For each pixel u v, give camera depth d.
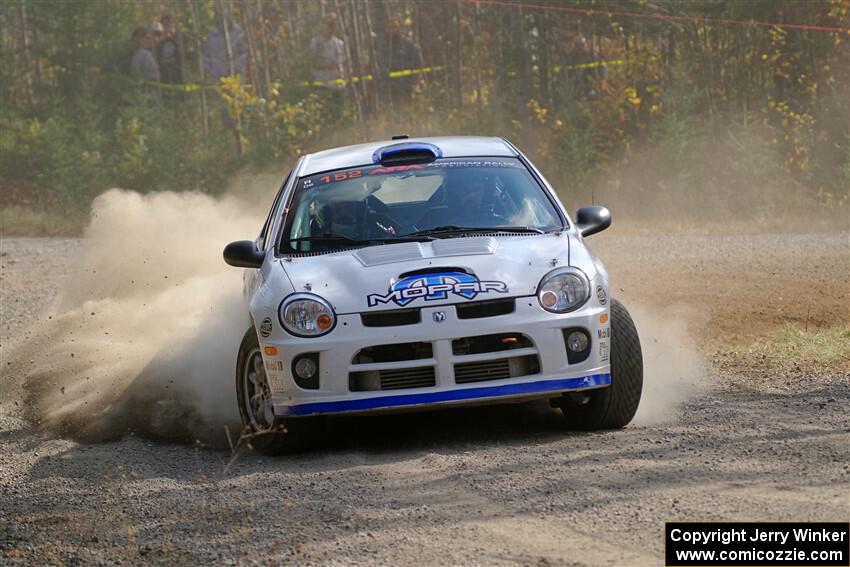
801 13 80.38
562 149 79.00
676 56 83.75
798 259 53.09
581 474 19.30
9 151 84.06
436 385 21.91
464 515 17.53
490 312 22.20
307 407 22.08
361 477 20.38
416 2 99.00
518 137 81.31
